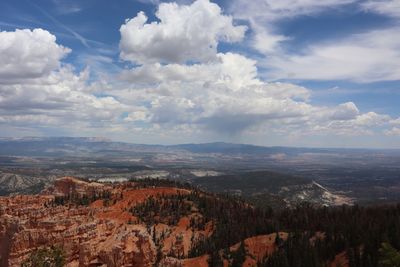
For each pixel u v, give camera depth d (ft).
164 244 631.97
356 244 512.22
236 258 519.19
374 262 449.06
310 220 648.79
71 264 492.54
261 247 556.10
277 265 476.95
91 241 520.01
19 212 622.13
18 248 489.26
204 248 586.86
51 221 533.55
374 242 476.13
